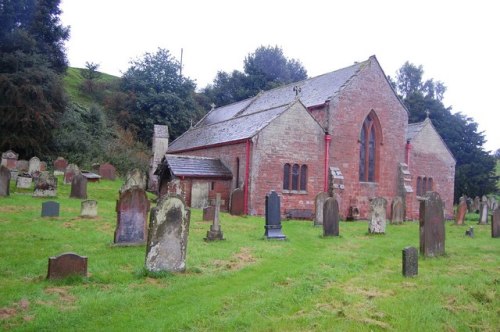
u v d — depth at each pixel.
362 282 10.23
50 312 7.46
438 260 13.16
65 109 46.47
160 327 7.00
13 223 16.59
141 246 13.57
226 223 21.25
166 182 31.52
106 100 60.84
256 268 11.48
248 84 69.94
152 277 10.09
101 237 14.77
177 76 60.53
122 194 13.62
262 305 8.21
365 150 32.66
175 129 57.44
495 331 7.41
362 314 7.84
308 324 7.29
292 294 8.99
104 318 7.37
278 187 27.66
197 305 8.16
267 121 27.94
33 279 9.41
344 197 30.67
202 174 28.39
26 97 39.75
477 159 53.66
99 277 9.77
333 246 15.76
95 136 49.28
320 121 30.98
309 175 28.83
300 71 79.19
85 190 26.64
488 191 52.91
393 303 8.52
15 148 40.16
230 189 29.38
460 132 54.84
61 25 55.25
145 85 58.50
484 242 17.62
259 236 17.36
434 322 7.58
